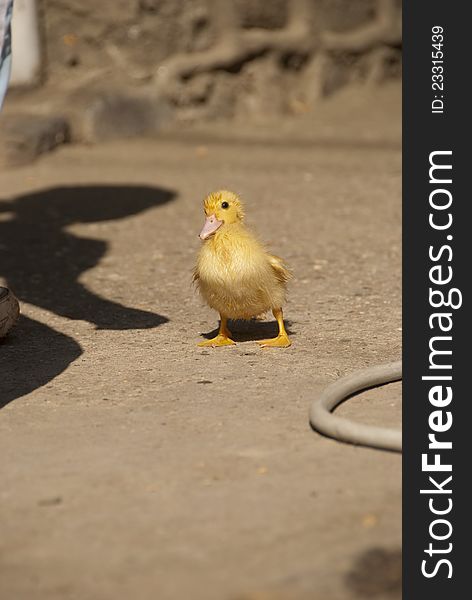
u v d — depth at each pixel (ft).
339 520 23.22
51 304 42.52
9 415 30.19
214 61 84.48
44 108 75.92
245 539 22.40
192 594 20.33
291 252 49.98
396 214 56.90
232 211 34.68
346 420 27.68
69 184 65.77
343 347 36.11
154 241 52.60
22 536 22.90
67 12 80.23
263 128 83.15
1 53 31.94
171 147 76.18
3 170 69.82
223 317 36.19
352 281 44.91
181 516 23.54
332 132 81.20
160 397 31.30
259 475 25.58
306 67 90.74
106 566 21.52
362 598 20.21
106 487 25.13
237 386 32.12
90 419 29.68
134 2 80.59
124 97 79.46
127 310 41.42
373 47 94.94
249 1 86.33
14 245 52.49
